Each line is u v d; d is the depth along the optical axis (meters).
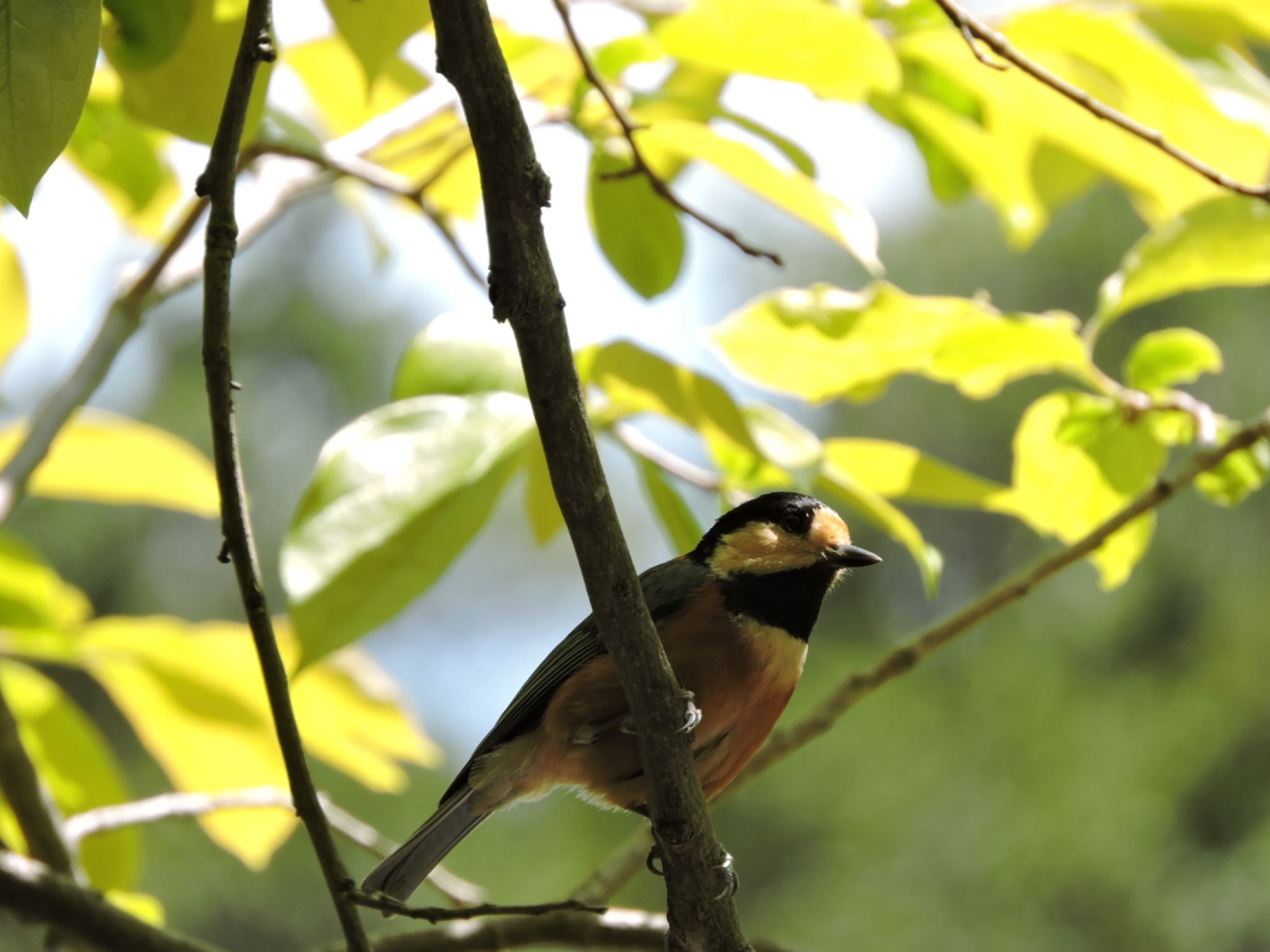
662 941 7.59
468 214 9.84
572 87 8.14
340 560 6.58
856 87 7.77
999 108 9.05
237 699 8.98
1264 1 8.10
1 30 4.82
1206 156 8.61
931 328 8.04
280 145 8.23
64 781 9.23
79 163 9.80
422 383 7.19
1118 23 7.93
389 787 9.64
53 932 7.58
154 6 6.30
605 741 7.98
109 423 9.08
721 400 7.19
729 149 7.34
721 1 6.77
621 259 8.06
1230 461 8.00
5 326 9.34
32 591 8.84
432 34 8.61
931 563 8.16
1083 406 8.13
